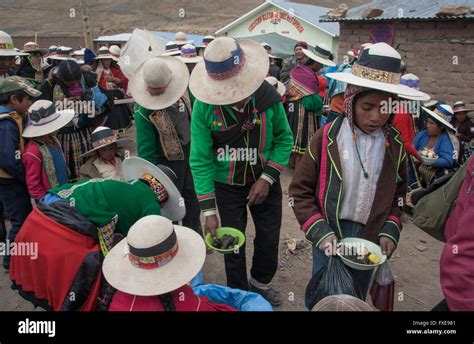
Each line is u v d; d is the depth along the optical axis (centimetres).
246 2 4488
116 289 181
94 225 216
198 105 255
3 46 510
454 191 195
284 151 277
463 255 155
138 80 355
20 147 336
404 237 430
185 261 178
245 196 285
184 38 838
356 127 202
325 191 208
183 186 380
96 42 1839
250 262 386
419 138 504
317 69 605
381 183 204
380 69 181
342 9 795
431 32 686
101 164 394
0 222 393
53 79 441
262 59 250
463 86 671
